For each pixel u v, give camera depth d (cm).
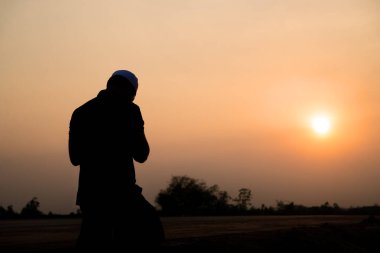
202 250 640
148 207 373
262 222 1612
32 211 2233
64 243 775
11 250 645
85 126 365
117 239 356
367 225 1136
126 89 381
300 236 817
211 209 3359
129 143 371
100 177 356
